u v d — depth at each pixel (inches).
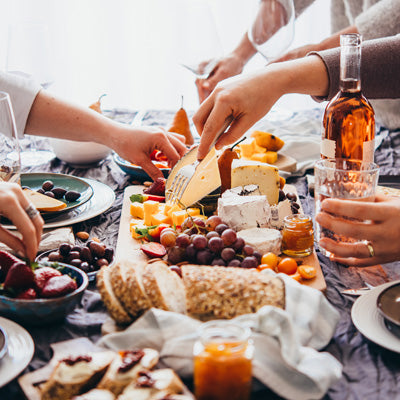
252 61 126.6
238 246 42.4
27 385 29.6
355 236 40.0
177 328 31.9
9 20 115.0
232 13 121.7
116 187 65.3
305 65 54.1
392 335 33.6
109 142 62.8
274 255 43.0
